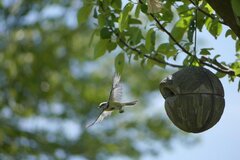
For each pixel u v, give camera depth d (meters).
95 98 20.83
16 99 19.64
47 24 19.47
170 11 6.69
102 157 21.38
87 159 21.03
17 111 19.67
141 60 6.96
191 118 6.09
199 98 6.05
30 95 19.83
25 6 18.97
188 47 6.74
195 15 6.66
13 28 19.16
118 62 6.77
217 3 5.97
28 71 19.31
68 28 19.64
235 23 6.00
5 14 19.14
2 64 18.98
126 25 6.62
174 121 6.22
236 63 6.77
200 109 6.06
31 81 19.41
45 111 20.36
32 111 19.78
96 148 21.12
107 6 6.80
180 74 6.15
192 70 6.16
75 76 20.42
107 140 21.58
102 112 6.14
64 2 19.31
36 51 19.22
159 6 6.14
